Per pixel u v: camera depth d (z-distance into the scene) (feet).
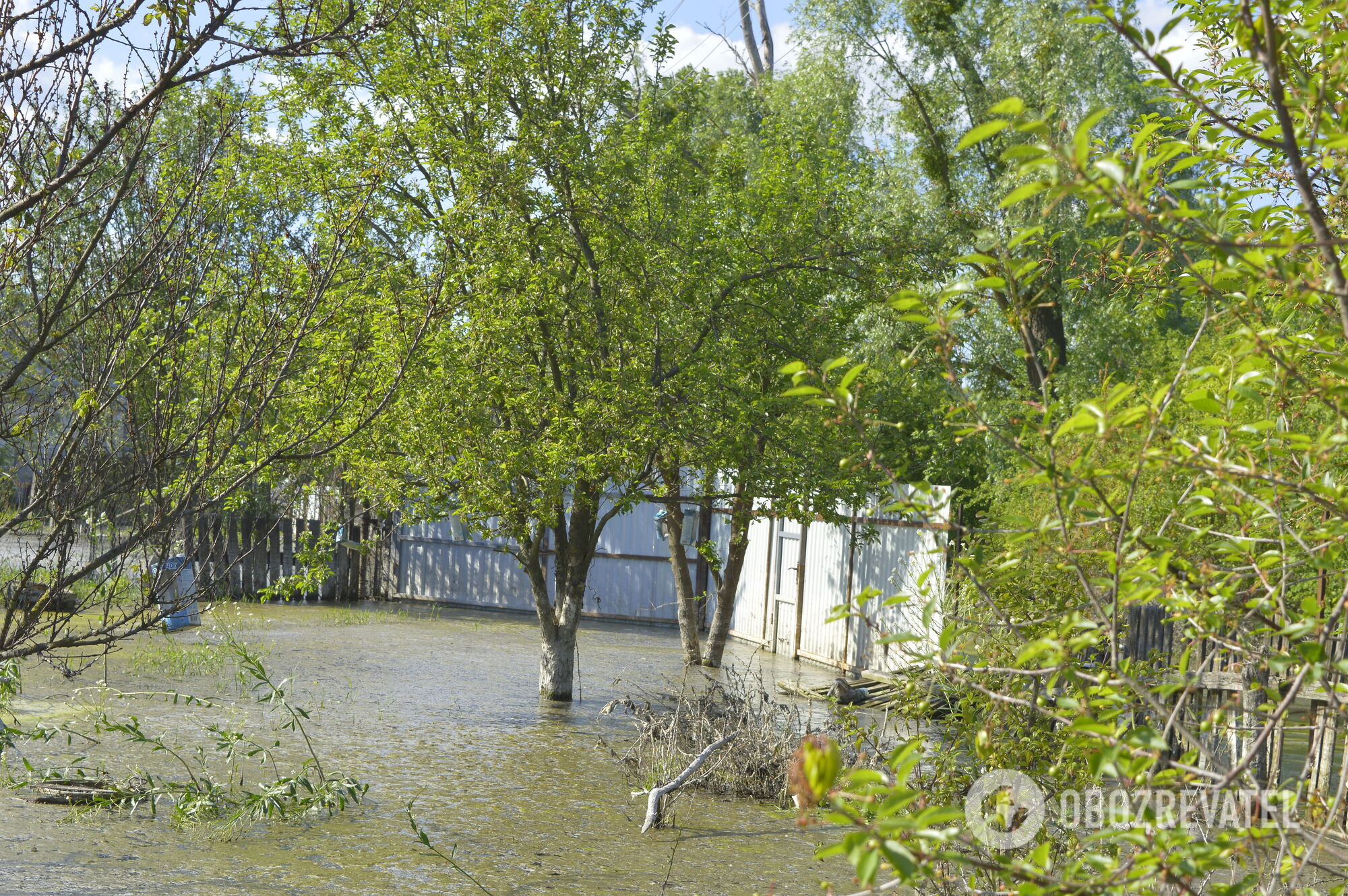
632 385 37.65
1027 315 9.06
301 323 17.47
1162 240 9.60
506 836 24.98
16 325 15.23
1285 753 30.53
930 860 6.82
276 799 25.35
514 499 38.06
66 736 31.58
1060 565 9.98
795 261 42.98
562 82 39.34
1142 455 8.17
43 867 20.74
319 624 64.13
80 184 14.75
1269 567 8.97
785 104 75.92
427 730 36.47
